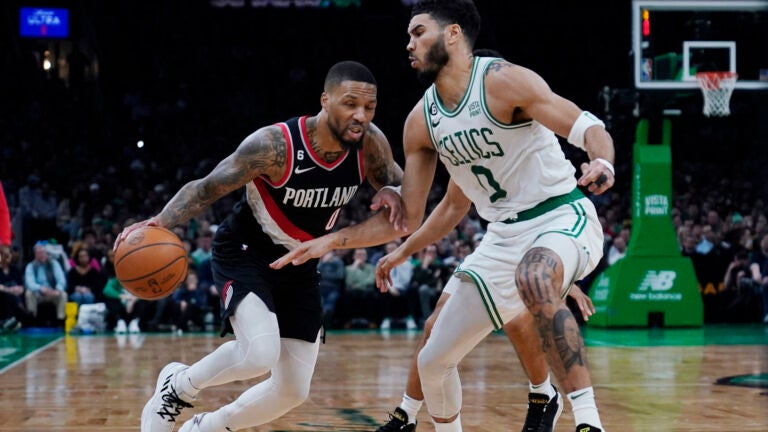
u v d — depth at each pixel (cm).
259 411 365
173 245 351
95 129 1845
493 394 598
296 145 345
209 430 369
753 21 1105
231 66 2033
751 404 550
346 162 353
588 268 331
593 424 283
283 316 361
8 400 566
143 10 2086
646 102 1129
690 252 1298
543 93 318
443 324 351
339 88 335
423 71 340
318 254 342
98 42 2064
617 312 1179
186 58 2030
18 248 1295
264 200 354
